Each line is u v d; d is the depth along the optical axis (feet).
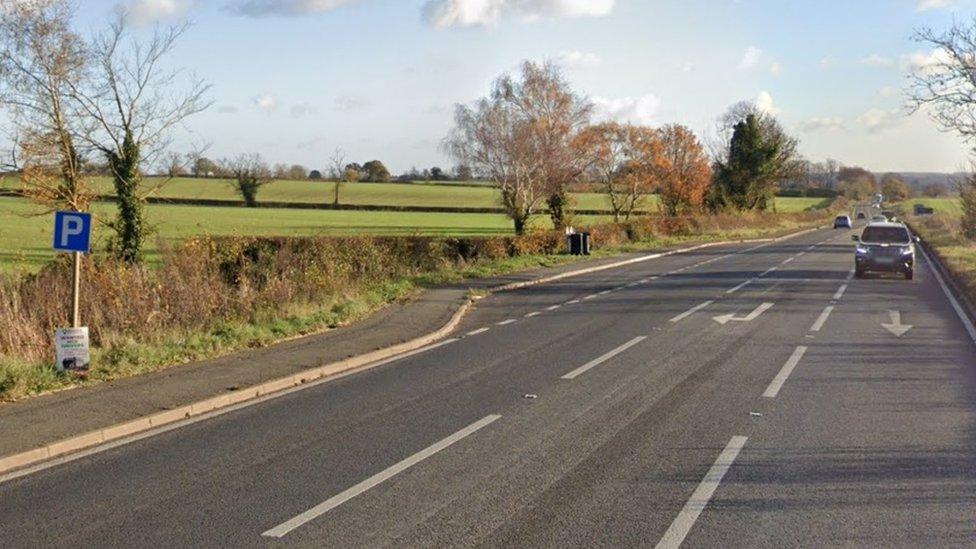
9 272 57.47
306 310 61.31
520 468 27.07
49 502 24.23
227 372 42.55
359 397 38.37
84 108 95.50
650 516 22.59
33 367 39.55
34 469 27.63
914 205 403.13
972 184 150.82
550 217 188.65
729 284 92.53
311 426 32.96
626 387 39.55
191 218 217.36
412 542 20.86
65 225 40.50
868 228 103.96
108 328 48.62
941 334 56.13
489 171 179.32
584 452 28.81
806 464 27.27
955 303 74.59
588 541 20.84
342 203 294.46
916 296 80.69
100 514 23.16
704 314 66.44
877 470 26.61
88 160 97.09
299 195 318.86
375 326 59.36
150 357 44.09
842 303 74.08
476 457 28.37
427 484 25.53
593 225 168.55
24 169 94.38
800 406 35.47
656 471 26.61
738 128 273.95
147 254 110.11
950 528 21.59
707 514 22.72
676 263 128.67
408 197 321.93
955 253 131.64
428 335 55.83
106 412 34.04
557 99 183.62
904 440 30.12
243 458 28.58
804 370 43.39
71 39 94.38
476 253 114.93
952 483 25.29
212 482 25.95
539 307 73.56
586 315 67.15
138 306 51.21
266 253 78.13
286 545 20.74
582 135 187.01
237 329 52.70
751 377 41.60
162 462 28.22
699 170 231.71
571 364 45.73
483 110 181.68
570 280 99.96
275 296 62.18
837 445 29.48
